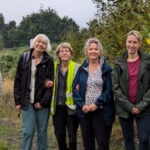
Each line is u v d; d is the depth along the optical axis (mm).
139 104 4027
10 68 17625
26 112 4562
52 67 4590
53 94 4574
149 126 4078
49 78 4570
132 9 5375
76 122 4645
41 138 4668
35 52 4566
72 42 7324
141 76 4043
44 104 4559
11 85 12039
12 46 52688
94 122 4234
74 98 4301
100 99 4168
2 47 43750
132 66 4094
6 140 6480
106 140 4234
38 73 4551
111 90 4211
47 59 4574
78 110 4305
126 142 4215
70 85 4555
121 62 4141
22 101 4566
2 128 7539
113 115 4277
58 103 4594
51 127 7406
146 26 4715
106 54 5590
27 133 4570
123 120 4160
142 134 4078
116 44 5512
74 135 4641
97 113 4215
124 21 5367
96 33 6250
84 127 4301
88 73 4266
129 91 4094
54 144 6180
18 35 52344
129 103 4055
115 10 5785
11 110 9734
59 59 4672
